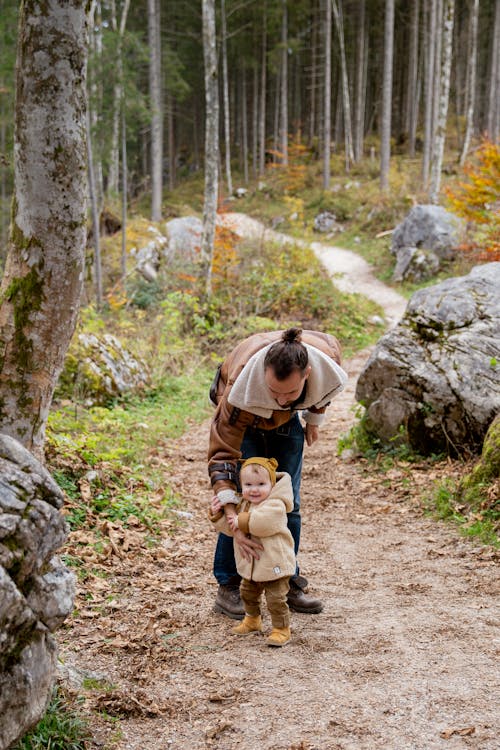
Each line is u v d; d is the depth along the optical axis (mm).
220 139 55969
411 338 7594
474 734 2672
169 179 53094
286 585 3549
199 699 3018
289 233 31312
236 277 19406
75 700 2891
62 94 3258
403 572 4727
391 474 7086
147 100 19812
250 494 3475
